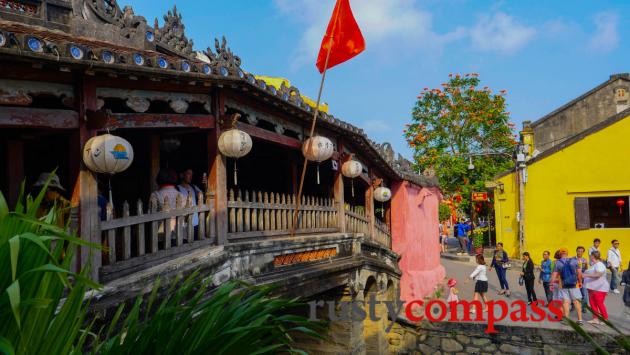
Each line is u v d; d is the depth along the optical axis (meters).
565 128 28.86
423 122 27.91
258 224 6.93
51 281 2.00
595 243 14.93
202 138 9.02
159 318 2.54
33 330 1.95
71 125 4.29
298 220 8.04
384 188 12.41
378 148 11.28
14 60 3.70
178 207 5.40
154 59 4.64
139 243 4.88
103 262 4.79
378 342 10.61
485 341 11.13
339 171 9.55
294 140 7.75
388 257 12.28
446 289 16.33
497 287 16.58
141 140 7.75
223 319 2.73
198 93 5.67
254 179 10.91
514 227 21.50
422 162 26.92
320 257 8.19
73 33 6.60
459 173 26.16
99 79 4.48
